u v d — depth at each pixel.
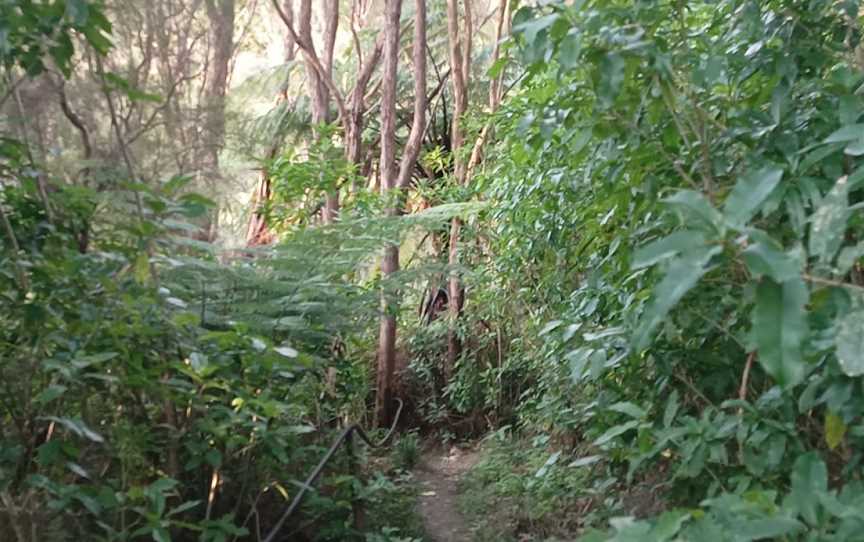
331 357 5.11
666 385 2.96
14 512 2.70
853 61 2.81
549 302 5.80
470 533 5.11
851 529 1.55
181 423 3.63
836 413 2.07
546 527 4.64
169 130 3.78
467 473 6.59
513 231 5.97
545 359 5.48
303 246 4.83
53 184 3.30
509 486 5.34
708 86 2.73
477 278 7.16
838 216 1.62
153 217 3.25
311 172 6.94
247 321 4.20
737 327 2.76
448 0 9.06
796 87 2.74
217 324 4.15
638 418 2.59
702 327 2.83
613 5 2.57
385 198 7.29
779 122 2.59
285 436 3.78
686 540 1.60
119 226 3.31
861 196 2.43
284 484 4.22
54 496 2.96
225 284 4.36
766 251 1.42
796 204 2.07
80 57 3.50
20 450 2.84
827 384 2.12
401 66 11.38
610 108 2.69
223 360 3.40
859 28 2.79
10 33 2.81
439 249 9.48
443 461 7.60
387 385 8.27
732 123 2.72
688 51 2.78
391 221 5.19
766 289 1.42
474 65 10.49
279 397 4.21
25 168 3.14
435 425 8.62
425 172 10.68
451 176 8.84
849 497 1.79
